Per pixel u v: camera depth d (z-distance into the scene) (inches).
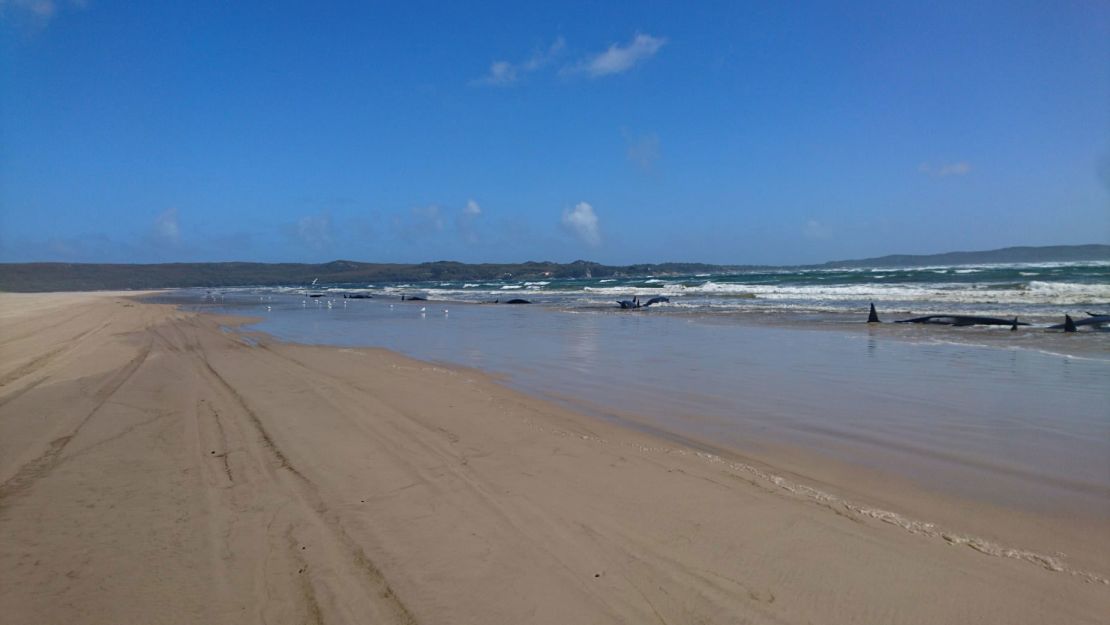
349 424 283.9
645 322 930.1
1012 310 937.5
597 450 245.3
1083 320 704.4
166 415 300.5
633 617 125.6
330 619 124.2
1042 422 301.6
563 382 430.9
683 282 2847.0
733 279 3127.5
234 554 151.4
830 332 722.2
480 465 223.1
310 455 233.8
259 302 2053.4
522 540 159.6
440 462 226.2
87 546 155.3
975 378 418.0
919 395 367.6
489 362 538.6
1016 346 573.3
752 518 175.0
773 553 153.4
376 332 861.2
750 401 358.6
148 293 3403.1
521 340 717.9
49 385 386.0
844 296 1389.0
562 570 144.1
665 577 141.3
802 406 343.9
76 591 134.0
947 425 299.0
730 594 134.4
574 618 125.0
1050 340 612.1
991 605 131.0
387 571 143.2
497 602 130.6
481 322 1025.5
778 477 215.5
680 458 236.1
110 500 186.5
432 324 1000.2
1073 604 131.8
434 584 137.6
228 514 175.9
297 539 159.6
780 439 278.1
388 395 358.3
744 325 835.4
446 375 447.2
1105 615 127.6
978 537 170.1
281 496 190.4
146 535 161.8
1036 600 133.3
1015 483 217.3
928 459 246.8
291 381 406.3
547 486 200.8
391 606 129.0
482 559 149.1
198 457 231.0
